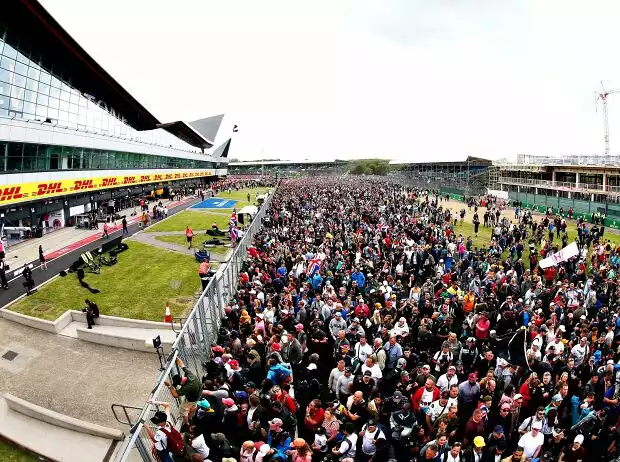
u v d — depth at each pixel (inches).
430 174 5000.0
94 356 573.3
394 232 1054.4
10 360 550.9
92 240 1256.8
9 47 1309.1
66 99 1771.7
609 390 379.2
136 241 1256.8
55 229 1425.9
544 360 425.7
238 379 366.3
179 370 362.9
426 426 339.6
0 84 1263.5
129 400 470.9
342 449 291.6
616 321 516.7
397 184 3425.2
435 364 416.5
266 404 314.7
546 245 956.6
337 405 334.6
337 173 7249.0
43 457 374.9
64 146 1457.9
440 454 284.4
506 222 1421.0
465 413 362.0
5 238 1137.4
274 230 1134.4
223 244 1221.7
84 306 721.0
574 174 2765.7
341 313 492.4
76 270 916.6
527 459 307.1
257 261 749.3
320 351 467.8
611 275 740.7
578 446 307.9
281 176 5979.3
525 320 513.7
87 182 1641.2
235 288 725.3
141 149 2389.3
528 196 2322.8
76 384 501.4
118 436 398.6
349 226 1138.7
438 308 553.6
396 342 435.2
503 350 444.8
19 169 1191.6
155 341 459.5
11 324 658.2
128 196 2212.1
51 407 453.4
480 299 586.2
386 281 606.2
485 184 4060.0
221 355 411.2
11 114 1326.3
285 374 362.9
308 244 871.7
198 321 485.4
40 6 1284.4
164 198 2647.6
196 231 1429.6
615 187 2303.2
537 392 367.9
